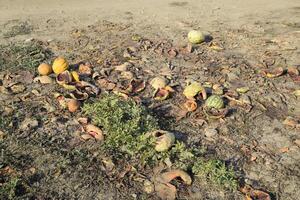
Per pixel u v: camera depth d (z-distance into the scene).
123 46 3.95
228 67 3.54
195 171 2.38
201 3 5.21
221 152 2.57
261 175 2.42
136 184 2.33
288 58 3.71
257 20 4.61
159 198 2.24
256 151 2.59
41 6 5.14
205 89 3.19
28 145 2.60
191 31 4.02
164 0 5.34
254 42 4.04
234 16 4.76
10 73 3.41
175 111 2.94
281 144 2.66
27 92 3.17
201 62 3.66
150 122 2.71
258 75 3.44
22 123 2.80
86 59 3.69
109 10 4.98
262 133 2.76
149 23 4.55
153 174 2.38
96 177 2.37
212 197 2.25
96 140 2.64
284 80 3.37
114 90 3.15
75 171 2.41
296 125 2.81
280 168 2.46
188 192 2.28
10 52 3.76
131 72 3.43
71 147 2.59
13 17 4.75
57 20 4.66
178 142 2.53
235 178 2.37
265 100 3.11
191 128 2.79
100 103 2.86
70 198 2.24
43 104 3.01
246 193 2.27
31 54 3.74
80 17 4.75
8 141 2.63
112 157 2.48
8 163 2.45
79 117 2.84
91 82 3.30
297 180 2.38
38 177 2.37
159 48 3.92
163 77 3.37
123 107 2.80
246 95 3.15
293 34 4.17
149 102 3.05
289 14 4.77
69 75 3.23
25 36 4.20
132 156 2.50
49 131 2.73
